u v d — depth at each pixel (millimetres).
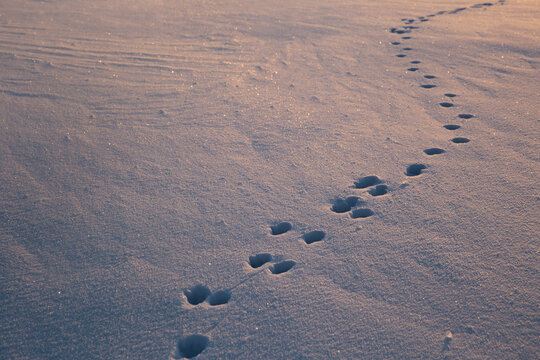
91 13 7066
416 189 2184
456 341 1382
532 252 1710
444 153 2525
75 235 1960
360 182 2299
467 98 3361
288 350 1392
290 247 1842
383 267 1698
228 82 3959
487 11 6535
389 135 2793
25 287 1677
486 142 2623
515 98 3283
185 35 5746
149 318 1538
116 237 1945
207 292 1648
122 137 2893
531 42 4703
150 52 4961
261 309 1546
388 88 3674
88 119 3166
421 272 1660
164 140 2850
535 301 1495
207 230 1975
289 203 2141
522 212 1951
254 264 1798
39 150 2701
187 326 1499
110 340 1463
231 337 1449
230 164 2533
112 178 2410
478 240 1799
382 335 1420
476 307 1493
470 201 2055
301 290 1614
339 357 1356
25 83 3861
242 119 3145
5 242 1916
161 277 1716
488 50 4582
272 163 2523
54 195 2254
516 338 1379
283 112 3244
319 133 2871
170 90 3771
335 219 2000
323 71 4219
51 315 1559
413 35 5414
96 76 4113
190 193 2260
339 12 7023
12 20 6434
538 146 2525
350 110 3230
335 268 1710
